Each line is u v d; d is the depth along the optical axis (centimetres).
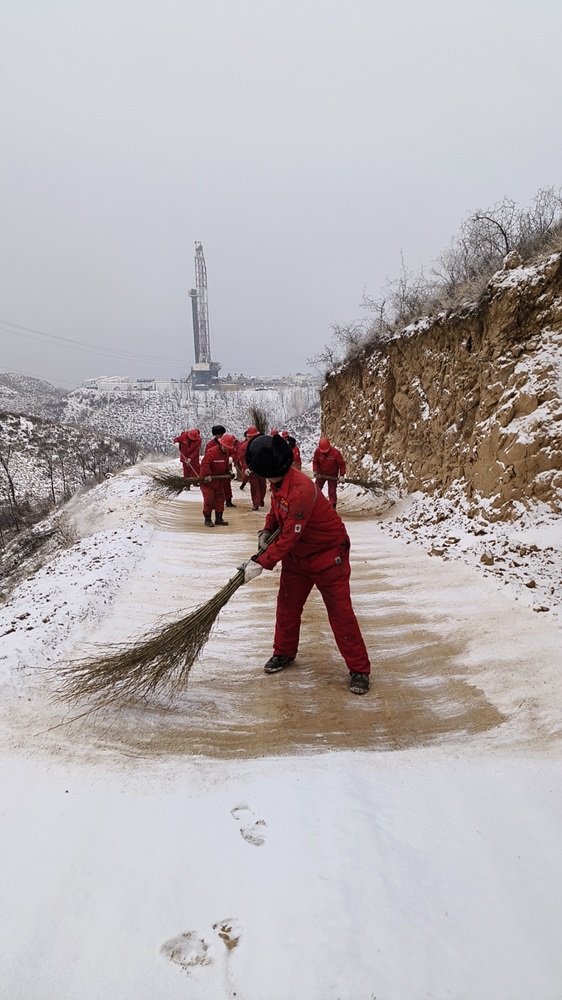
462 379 1081
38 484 5516
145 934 201
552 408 823
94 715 370
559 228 1098
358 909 211
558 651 462
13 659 428
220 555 897
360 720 385
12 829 255
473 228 1302
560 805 279
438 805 278
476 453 948
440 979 185
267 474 406
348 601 436
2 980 180
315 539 428
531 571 666
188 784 296
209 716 388
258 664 482
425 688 434
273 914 209
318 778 299
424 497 1150
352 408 1817
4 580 1938
